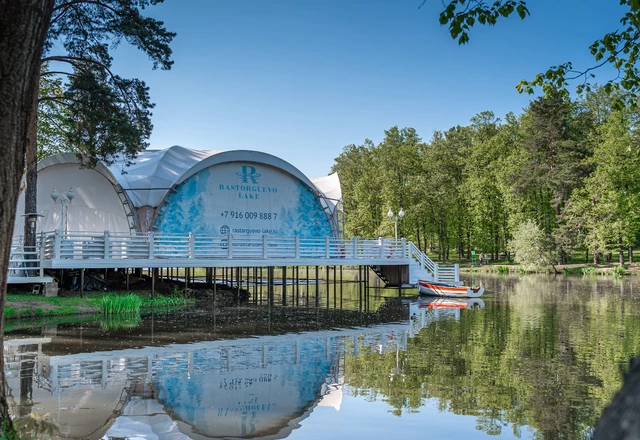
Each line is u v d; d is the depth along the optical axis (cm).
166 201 2864
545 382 1172
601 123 6006
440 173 6059
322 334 1784
